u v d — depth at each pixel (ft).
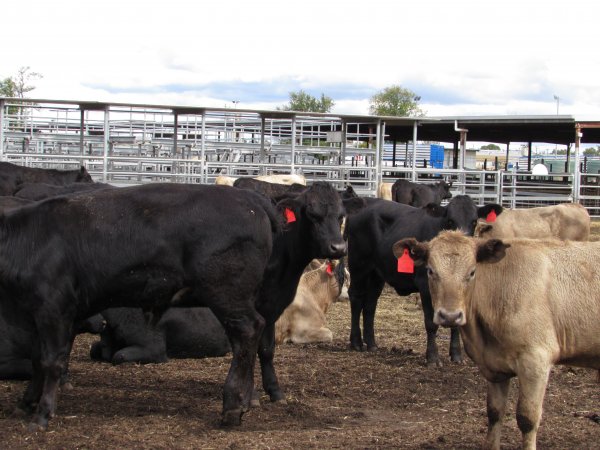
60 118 87.15
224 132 101.24
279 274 26.48
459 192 82.02
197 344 31.91
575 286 19.92
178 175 68.49
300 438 21.72
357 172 112.47
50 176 53.98
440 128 106.63
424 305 32.76
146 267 21.98
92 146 96.94
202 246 22.11
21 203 30.91
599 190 105.91
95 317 29.50
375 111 228.02
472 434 22.53
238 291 22.61
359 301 37.17
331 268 37.22
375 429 22.95
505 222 61.82
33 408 23.44
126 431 21.98
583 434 22.80
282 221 25.16
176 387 27.55
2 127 72.95
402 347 37.27
